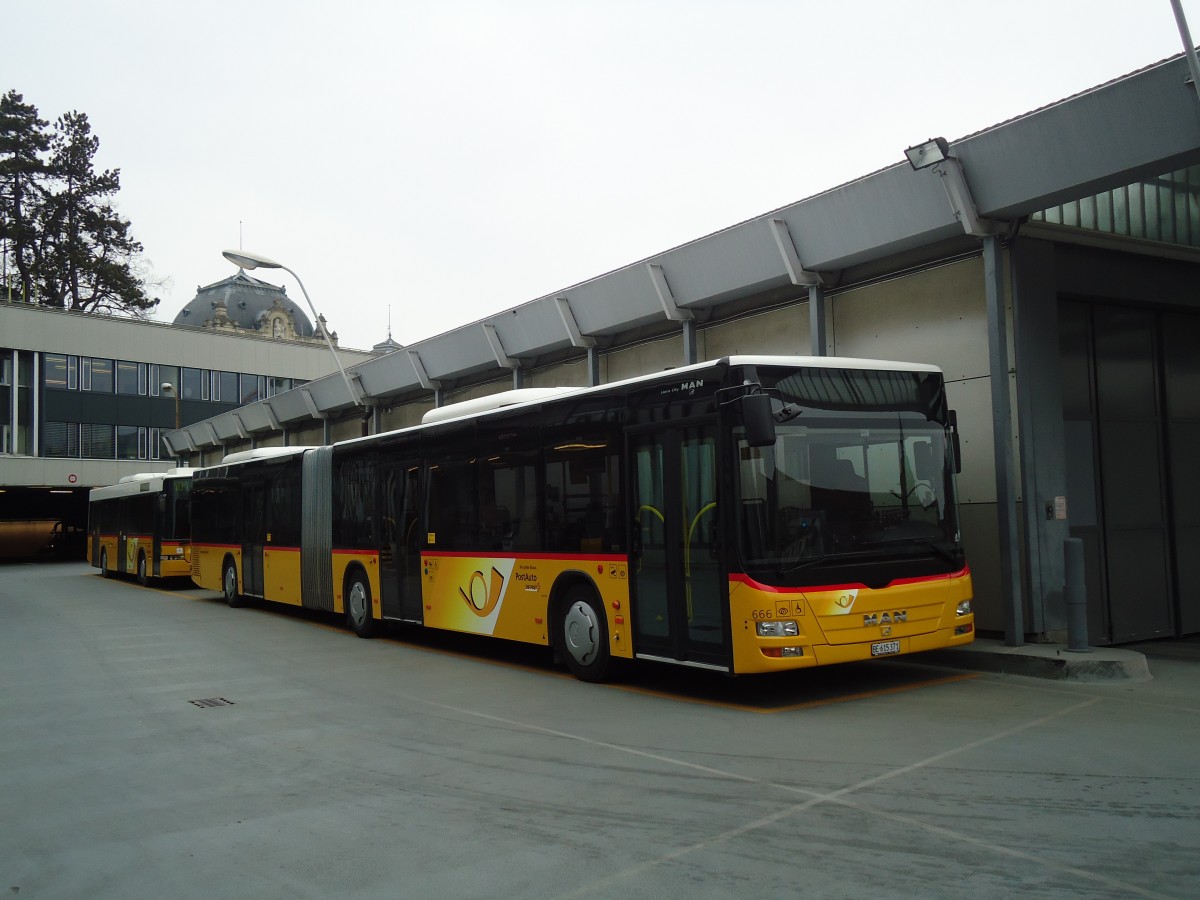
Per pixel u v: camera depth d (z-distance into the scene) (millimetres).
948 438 9531
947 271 12078
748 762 6887
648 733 7957
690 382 9094
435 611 13148
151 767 7414
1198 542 13219
